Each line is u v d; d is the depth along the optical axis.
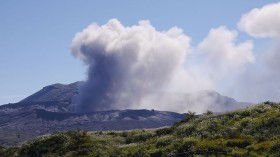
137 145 48.25
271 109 49.16
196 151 35.59
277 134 38.19
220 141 38.66
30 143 53.22
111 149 46.41
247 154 33.03
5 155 53.44
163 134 54.09
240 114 50.06
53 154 48.12
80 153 46.56
